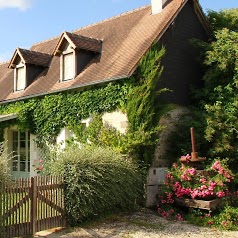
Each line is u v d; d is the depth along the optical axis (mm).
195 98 13734
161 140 12492
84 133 13234
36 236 8078
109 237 8141
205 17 14906
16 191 7918
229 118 12117
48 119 14992
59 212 8820
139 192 11414
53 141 14797
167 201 10766
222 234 8680
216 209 10086
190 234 8617
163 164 12461
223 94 12844
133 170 10797
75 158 9164
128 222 9523
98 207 9438
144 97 11617
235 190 11141
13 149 17406
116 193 9852
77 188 8961
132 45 13469
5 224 7648
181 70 13727
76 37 14695
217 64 13125
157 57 11734
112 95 12531
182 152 12180
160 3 14562
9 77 19953
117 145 11656
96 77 13133
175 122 13039
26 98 16109
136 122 11680
